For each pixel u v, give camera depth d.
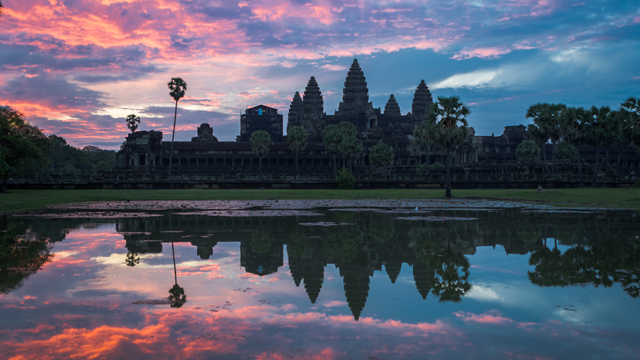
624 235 22.70
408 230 24.62
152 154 130.88
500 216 32.41
